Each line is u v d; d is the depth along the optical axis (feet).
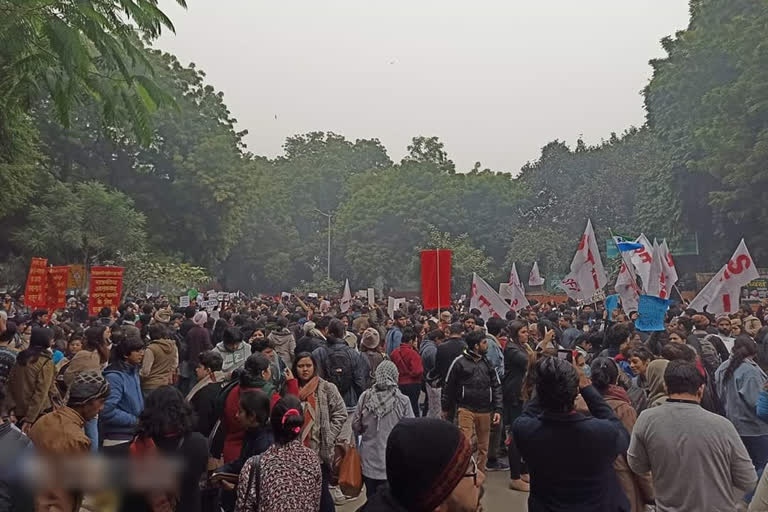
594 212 164.04
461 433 7.39
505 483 28.50
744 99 83.41
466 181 185.06
